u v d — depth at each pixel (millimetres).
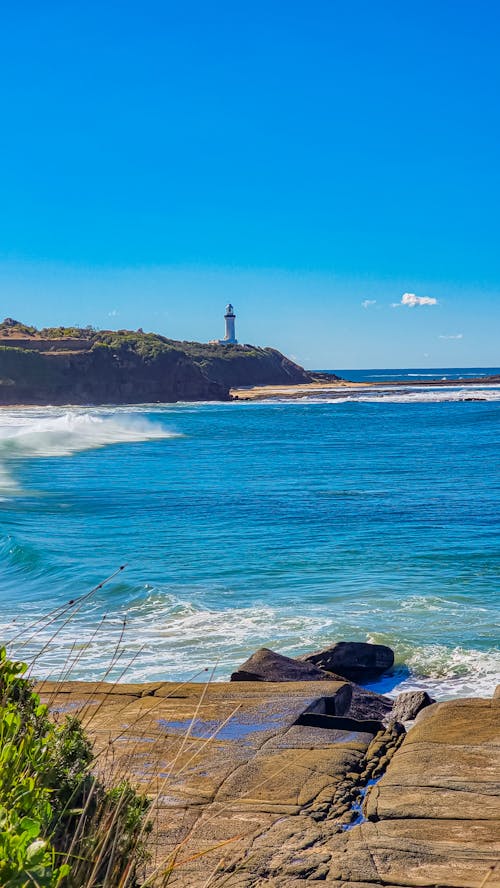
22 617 13078
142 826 3311
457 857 4680
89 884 2508
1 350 138625
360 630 12562
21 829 1924
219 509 24891
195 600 14250
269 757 6195
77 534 20406
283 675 9648
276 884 4398
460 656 11477
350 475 35094
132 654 11250
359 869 4566
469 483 31891
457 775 5738
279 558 17781
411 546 19109
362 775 5977
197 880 4371
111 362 147000
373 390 172875
